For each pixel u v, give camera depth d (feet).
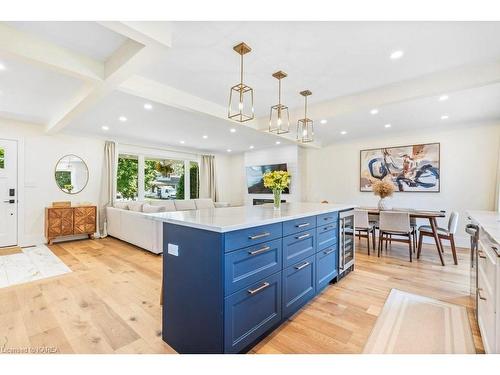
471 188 14.89
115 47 7.18
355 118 14.02
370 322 6.66
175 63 8.20
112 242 16.42
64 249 14.53
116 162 19.39
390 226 12.71
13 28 6.26
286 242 6.51
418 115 13.43
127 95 10.52
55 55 6.97
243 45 7.05
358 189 19.34
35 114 13.76
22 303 7.69
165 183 23.88
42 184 16.08
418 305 7.60
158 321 6.69
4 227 14.79
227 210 8.29
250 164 25.67
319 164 21.63
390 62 8.07
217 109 12.12
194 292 5.19
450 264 11.69
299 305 7.07
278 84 9.82
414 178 16.74
